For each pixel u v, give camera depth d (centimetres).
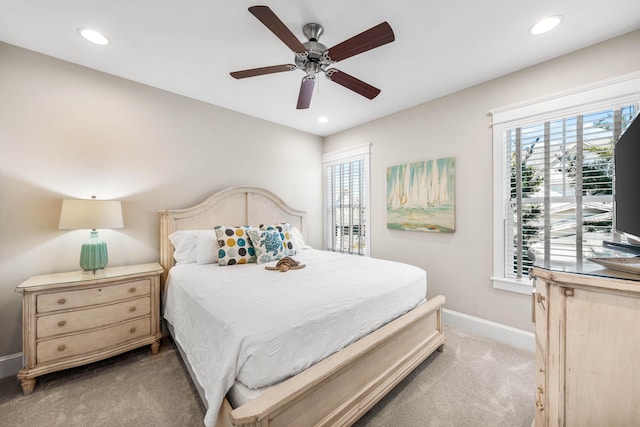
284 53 210
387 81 253
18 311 202
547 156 221
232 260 248
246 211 330
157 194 269
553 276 93
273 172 369
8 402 166
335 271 213
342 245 404
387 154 339
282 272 211
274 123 369
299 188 400
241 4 159
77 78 226
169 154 277
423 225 299
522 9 163
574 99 205
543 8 162
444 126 284
